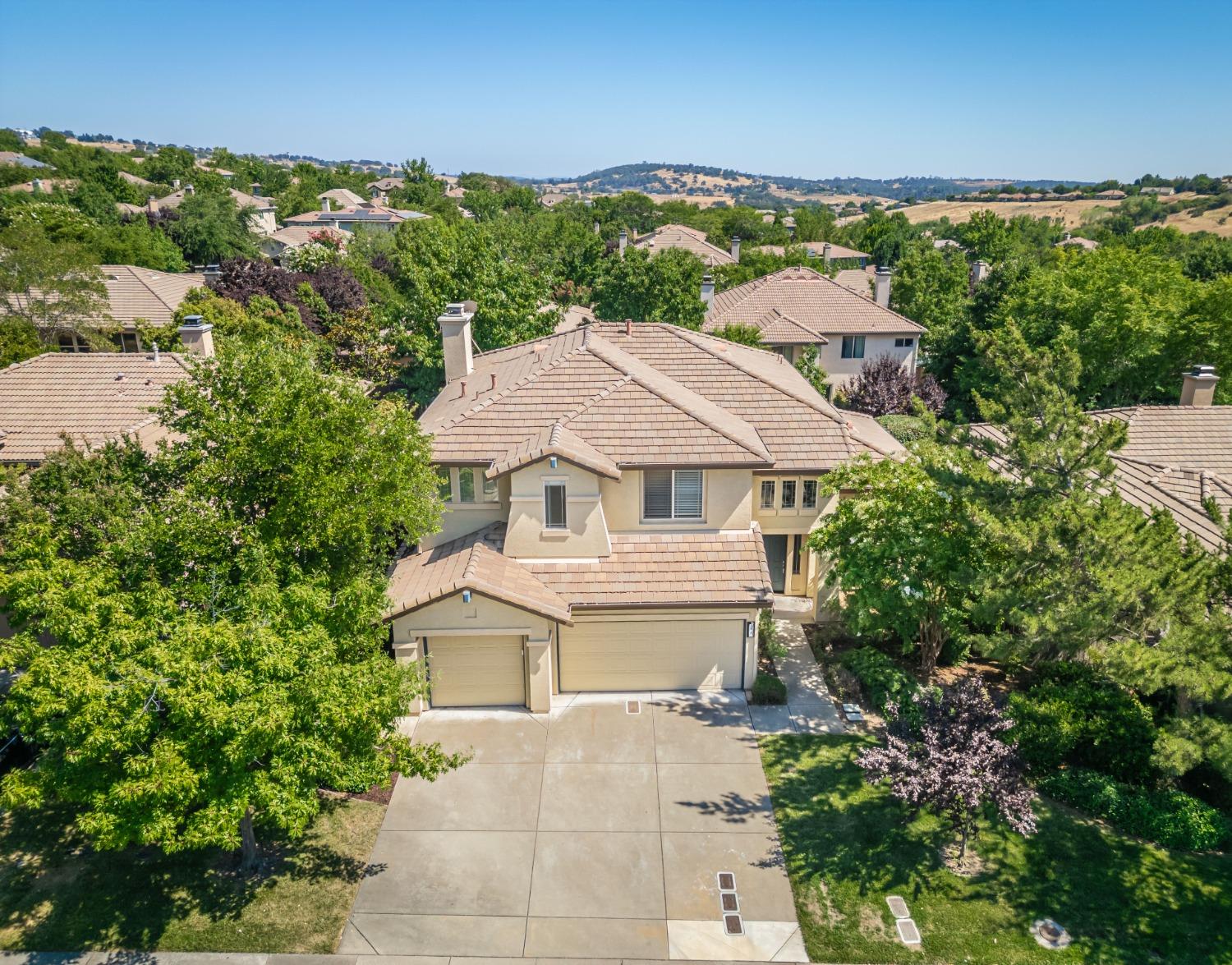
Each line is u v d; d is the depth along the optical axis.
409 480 17.47
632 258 46.19
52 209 67.44
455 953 13.13
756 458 19.89
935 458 19.27
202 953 13.04
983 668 21.23
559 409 21.45
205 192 97.38
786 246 95.44
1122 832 15.47
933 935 13.34
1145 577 14.55
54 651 11.81
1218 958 12.69
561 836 15.57
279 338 18.72
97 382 27.28
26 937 13.21
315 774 12.61
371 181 189.75
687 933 13.48
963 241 84.69
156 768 11.16
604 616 19.56
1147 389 40.31
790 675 20.77
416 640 18.78
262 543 15.02
